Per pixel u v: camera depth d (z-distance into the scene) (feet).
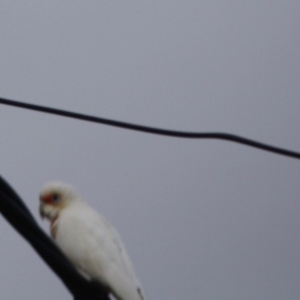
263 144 31.12
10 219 24.76
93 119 32.40
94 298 25.67
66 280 25.43
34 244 24.99
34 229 24.90
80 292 25.54
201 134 31.81
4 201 24.61
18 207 24.70
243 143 31.35
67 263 25.22
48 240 24.99
